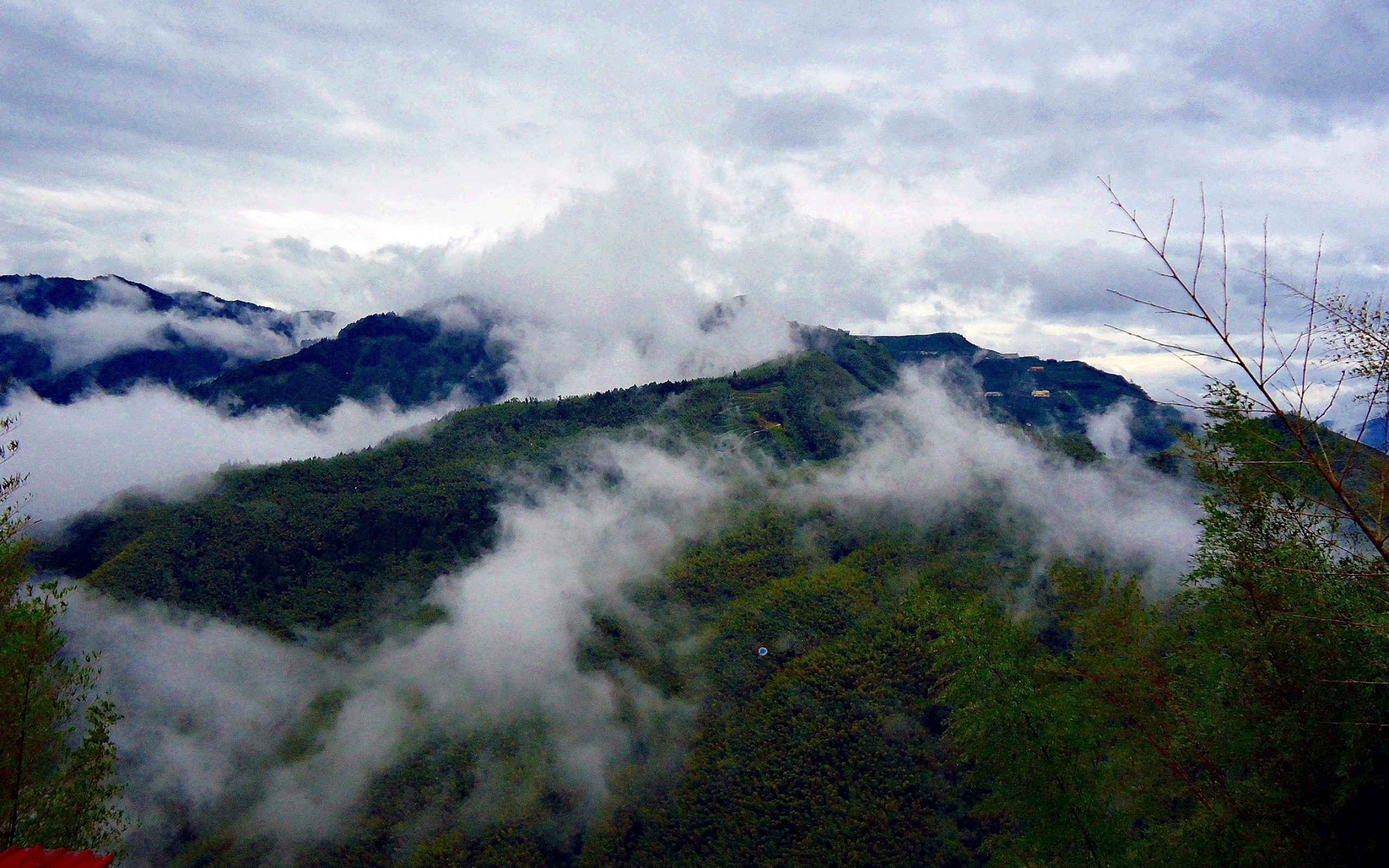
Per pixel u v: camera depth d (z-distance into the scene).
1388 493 10.57
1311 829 18.84
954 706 28.16
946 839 87.88
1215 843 20.14
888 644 124.06
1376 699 17.03
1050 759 24.55
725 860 100.25
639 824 116.88
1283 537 17.98
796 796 103.69
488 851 117.62
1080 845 24.16
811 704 117.31
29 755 19.02
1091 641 27.59
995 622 27.98
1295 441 11.31
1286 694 18.92
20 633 18.88
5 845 18.34
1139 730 25.73
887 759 102.62
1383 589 15.18
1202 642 21.92
